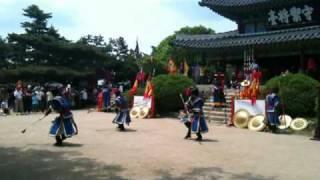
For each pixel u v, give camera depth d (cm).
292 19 3098
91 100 3738
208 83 3347
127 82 4662
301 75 2186
